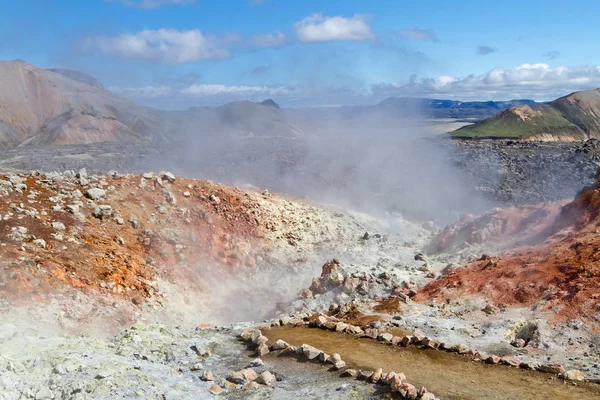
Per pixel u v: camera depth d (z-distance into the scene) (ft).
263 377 48.03
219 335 63.05
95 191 98.02
